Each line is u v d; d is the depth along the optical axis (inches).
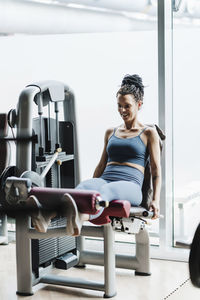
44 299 99.6
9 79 147.7
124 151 115.6
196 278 35.2
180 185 136.1
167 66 129.1
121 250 136.8
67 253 116.3
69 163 116.4
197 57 131.1
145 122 135.3
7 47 146.5
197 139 134.3
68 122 115.5
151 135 115.6
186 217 135.3
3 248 140.4
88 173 145.3
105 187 93.1
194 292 102.6
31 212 26.2
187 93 133.0
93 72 140.9
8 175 91.4
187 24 130.3
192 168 135.3
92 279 113.4
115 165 116.0
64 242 112.6
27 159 92.9
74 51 141.8
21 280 102.4
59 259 111.0
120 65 137.9
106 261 100.2
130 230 99.1
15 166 93.3
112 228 100.3
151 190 115.0
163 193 130.6
